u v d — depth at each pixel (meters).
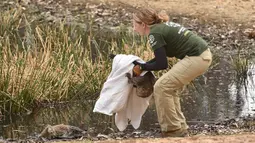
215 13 65.00
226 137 27.44
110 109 30.58
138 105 31.17
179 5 67.44
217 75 47.62
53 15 65.19
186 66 29.64
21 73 39.69
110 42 54.06
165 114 30.42
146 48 46.41
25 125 36.84
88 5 68.75
